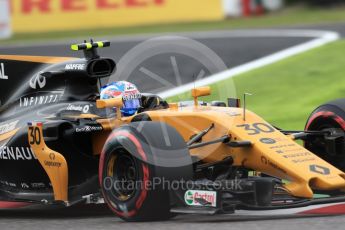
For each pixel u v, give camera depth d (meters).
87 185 26.86
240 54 72.69
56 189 26.38
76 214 27.48
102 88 27.77
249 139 24.70
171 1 115.38
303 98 51.28
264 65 64.94
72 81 28.77
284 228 21.78
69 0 114.19
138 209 23.59
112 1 114.25
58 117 27.78
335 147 27.00
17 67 30.12
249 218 24.34
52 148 27.02
